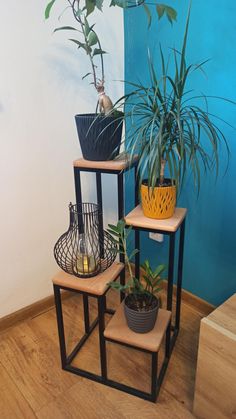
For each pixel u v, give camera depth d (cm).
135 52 167
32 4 131
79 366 141
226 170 142
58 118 154
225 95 134
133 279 126
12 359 146
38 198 158
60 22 142
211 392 109
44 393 130
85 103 162
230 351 98
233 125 134
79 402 126
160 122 105
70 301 187
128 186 193
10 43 129
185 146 113
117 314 133
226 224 150
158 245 188
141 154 113
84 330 163
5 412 122
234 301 114
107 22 160
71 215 131
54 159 158
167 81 151
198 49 138
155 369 119
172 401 125
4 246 152
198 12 133
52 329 164
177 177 115
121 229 119
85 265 125
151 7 150
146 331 120
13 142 141
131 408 123
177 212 131
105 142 121
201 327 104
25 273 164
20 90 137
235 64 128
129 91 177
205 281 169
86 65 157
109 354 148
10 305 163
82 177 173
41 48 139
